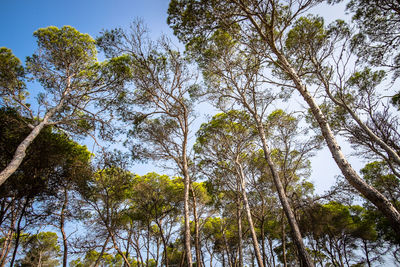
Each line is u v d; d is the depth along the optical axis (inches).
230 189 493.7
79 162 358.9
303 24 319.3
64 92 356.5
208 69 370.3
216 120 476.7
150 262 793.6
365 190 156.3
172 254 637.3
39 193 311.0
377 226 513.7
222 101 421.7
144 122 415.5
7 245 349.4
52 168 320.2
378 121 338.0
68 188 372.8
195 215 416.2
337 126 431.8
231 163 495.5
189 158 449.7
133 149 398.9
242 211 476.1
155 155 406.9
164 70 373.4
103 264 713.0
